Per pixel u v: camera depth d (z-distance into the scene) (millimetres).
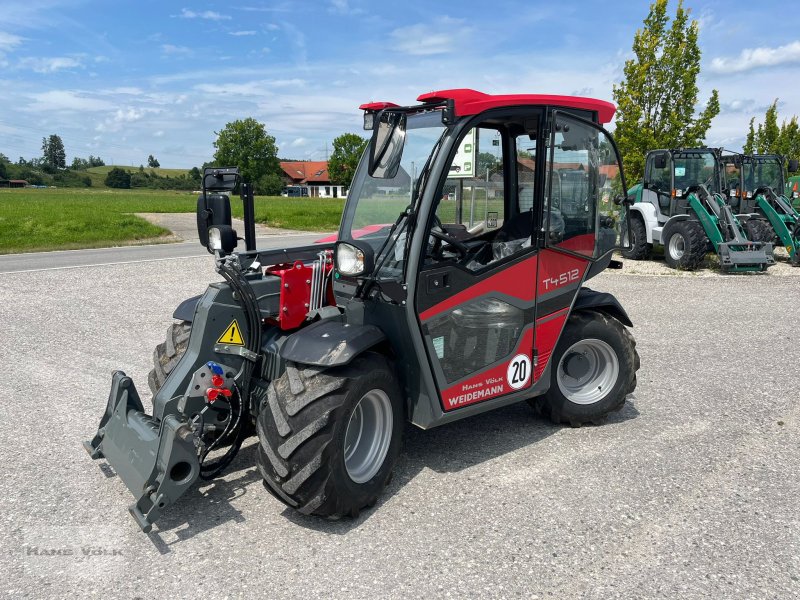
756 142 25672
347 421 2979
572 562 2777
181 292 9094
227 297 3326
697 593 2568
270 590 2588
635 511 3205
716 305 8234
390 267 3279
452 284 3326
